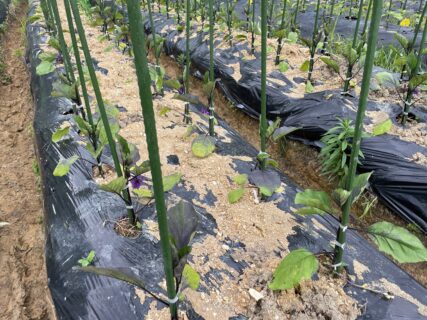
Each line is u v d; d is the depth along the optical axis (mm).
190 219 1743
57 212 2918
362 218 3730
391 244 1991
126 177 2436
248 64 5508
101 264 2377
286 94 4742
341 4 7898
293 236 2652
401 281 2393
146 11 8781
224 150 3680
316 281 2207
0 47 8062
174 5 8680
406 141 3680
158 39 4820
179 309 2064
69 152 3535
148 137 1207
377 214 3664
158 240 2541
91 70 2162
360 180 2010
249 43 5996
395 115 4031
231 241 2600
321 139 3924
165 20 7863
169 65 7176
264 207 2895
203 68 6109
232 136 4055
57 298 2246
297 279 1999
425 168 3402
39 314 2857
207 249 2504
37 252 3406
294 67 5293
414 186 3389
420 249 1938
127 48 6004
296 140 4359
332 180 3955
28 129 5371
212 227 2715
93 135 2998
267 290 2168
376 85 4391
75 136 3752
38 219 3801
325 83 4816
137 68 1087
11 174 4469
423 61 5668
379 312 2141
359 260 2521
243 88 5180
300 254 2080
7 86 6766
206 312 2082
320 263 2328
